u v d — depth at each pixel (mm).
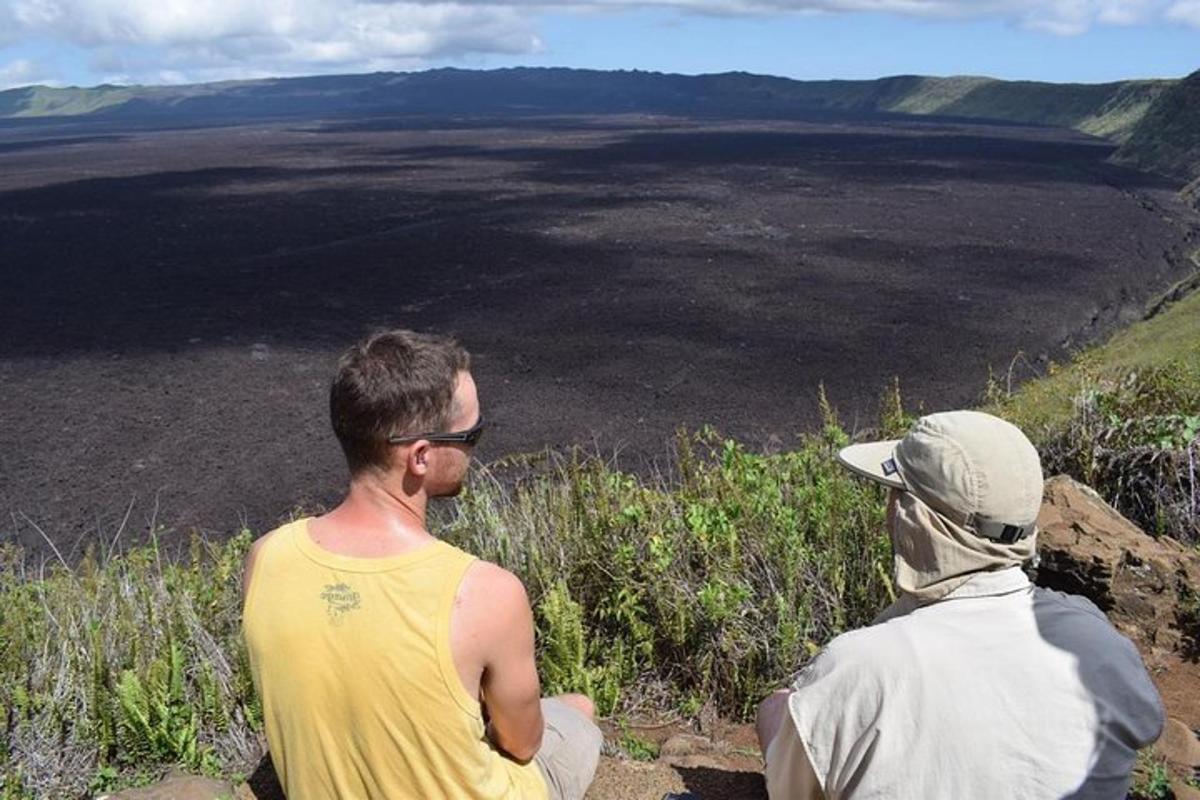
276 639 1872
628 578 3857
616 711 3586
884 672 1729
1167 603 3744
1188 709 3322
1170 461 4734
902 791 1703
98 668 3318
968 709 1686
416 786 1858
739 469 4707
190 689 3445
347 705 1839
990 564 1789
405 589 1837
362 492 1920
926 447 1816
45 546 9969
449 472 1950
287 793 1938
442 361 1910
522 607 1894
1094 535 3893
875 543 3953
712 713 3549
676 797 2668
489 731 1997
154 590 4121
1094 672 1710
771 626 3699
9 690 3326
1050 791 1664
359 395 1862
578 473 4496
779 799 1920
